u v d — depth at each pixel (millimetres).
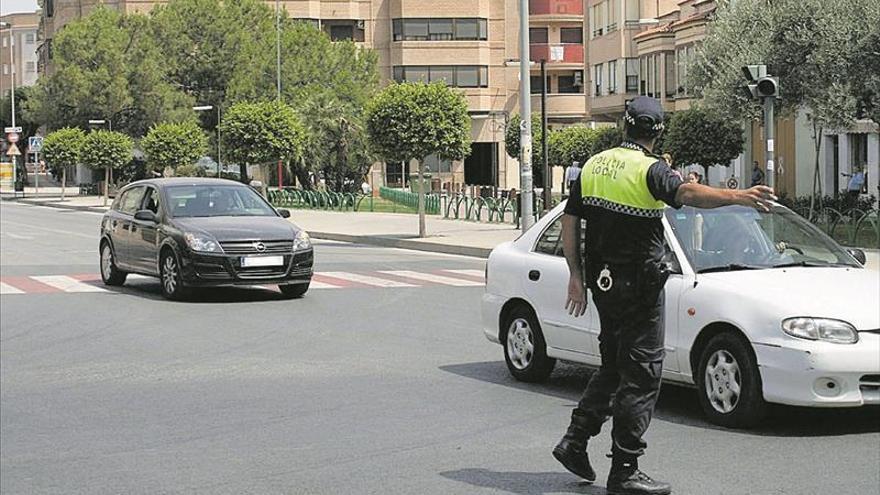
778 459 8867
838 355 9320
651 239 7355
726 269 10492
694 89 36188
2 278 24344
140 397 11930
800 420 10250
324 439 9828
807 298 9641
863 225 28828
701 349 10180
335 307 19172
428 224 42156
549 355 11891
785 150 46312
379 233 37750
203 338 15875
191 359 14188
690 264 10438
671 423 10156
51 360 14305
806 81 31266
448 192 54750
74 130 73688
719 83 32781
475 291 21578
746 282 10023
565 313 11586
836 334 9375
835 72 30312
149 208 21312
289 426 10391
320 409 11109
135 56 80188
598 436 9742
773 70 31594
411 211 52906
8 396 12141
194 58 81625
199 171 80062
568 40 91750
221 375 13070
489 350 14578
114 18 82250
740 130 42062
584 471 7988
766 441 9453
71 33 80625
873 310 9578
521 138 30500
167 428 10453
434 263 28109
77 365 13922
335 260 29109
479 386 12172
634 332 7406
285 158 57594
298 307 19203
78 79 78562
